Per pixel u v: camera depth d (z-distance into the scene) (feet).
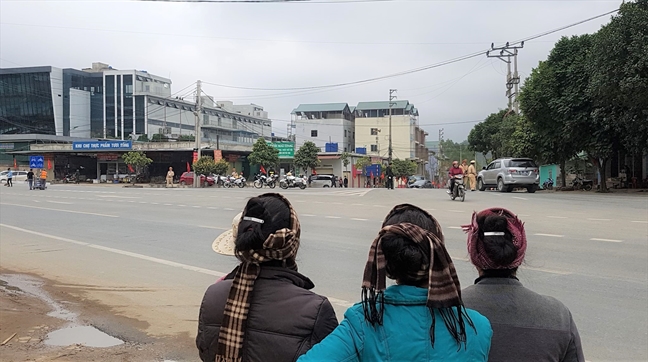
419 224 6.58
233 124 282.77
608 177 108.88
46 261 29.37
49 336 17.01
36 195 84.94
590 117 80.48
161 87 279.08
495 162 88.22
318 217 46.21
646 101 67.21
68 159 204.33
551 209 50.83
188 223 44.37
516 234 7.12
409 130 268.00
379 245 6.09
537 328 6.67
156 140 228.63
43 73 261.03
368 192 90.84
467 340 5.92
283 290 6.92
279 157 204.23
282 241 6.90
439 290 5.86
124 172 200.23
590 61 72.84
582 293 20.29
